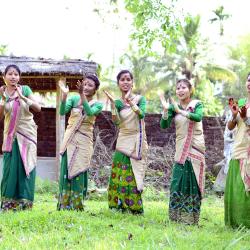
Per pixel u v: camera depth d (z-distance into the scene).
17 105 6.65
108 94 6.72
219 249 4.63
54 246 4.55
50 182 11.39
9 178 6.56
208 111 22.28
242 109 5.93
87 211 6.66
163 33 11.05
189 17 11.12
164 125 6.73
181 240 4.98
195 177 6.41
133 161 6.70
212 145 14.14
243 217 6.05
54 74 11.50
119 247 4.51
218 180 12.45
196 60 32.75
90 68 11.88
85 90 6.88
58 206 6.75
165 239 4.96
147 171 13.21
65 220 5.68
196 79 32.25
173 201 6.43
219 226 6.28
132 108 6.59
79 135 6.75
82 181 6.73
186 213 6.38
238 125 6.29
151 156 13.67
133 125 6.74
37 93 13.88
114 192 6.77
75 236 4.96
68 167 6.68
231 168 6.25
